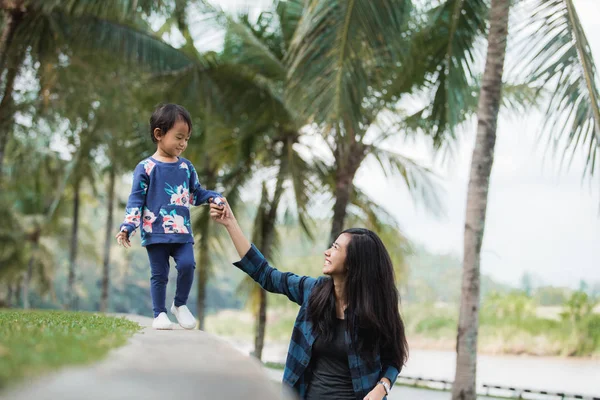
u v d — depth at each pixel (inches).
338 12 301.7
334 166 579.5
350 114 312.8
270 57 521.3
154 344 86.9
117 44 437.7
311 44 306.8
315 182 579.2
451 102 391.9
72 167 754.8
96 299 1941.4
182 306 152.3
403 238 631.8
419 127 484.7
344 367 126.3
